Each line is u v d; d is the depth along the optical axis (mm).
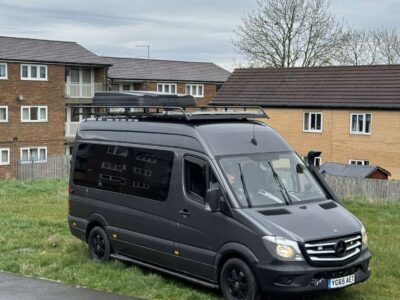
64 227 13242
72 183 10781
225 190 7773
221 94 45531
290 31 48906
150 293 8117
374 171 30109
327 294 8055
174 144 8664
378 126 37969
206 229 7977
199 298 7852
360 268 7641
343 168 31062
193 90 56500
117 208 9586
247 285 7398
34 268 9508
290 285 7074
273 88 43844
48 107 42906
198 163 8227
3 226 13234
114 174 9727
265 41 49312
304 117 41250
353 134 39062
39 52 43125
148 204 8953
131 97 9664
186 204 8289
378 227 14094
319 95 41125
